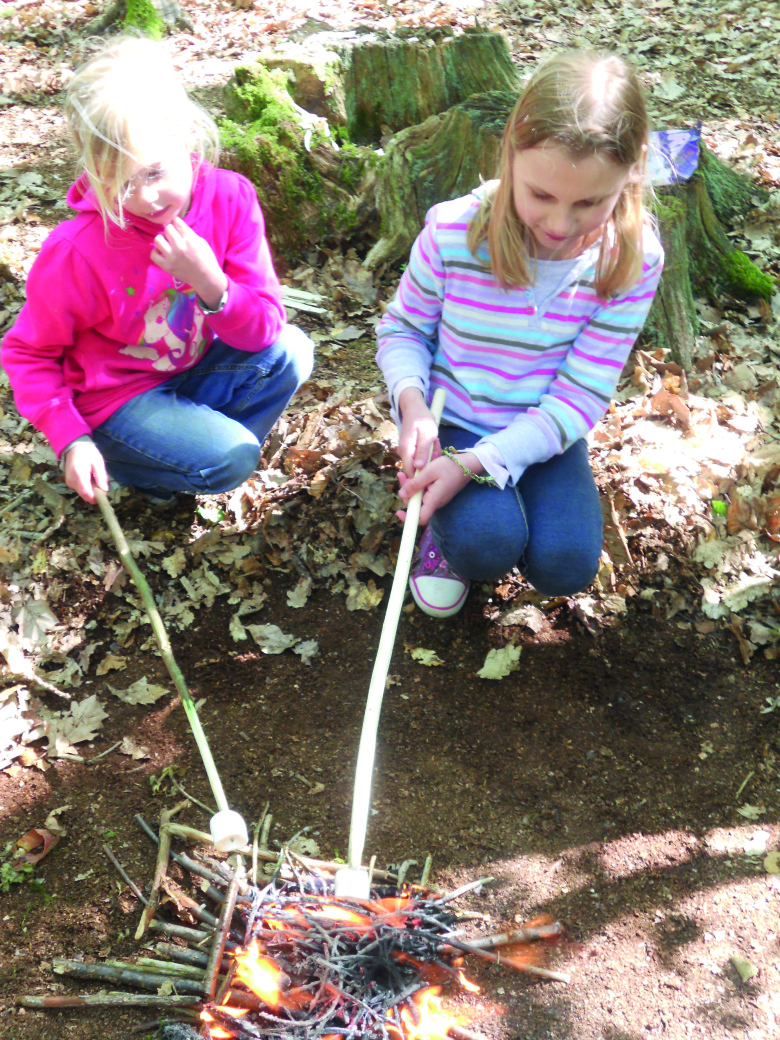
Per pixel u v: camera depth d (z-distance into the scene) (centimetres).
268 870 200
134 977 182
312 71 407
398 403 231
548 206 190
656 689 242
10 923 192
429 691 239
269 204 377
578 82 179
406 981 183
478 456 219
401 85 430
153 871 201
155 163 199
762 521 280
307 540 271
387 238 382
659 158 332
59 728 225
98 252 220
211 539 267
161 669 241
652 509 279
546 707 236
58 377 237
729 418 316
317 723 231
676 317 340
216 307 225
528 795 218
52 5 636
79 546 263
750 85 556
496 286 221
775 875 203
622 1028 178
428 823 212
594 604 257
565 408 225
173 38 593
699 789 221
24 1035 175
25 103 508
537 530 232
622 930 194
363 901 168
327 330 355
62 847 204
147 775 219
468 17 637
